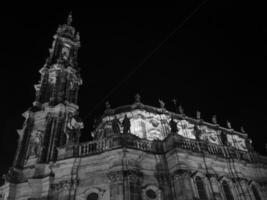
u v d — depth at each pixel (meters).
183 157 26.38
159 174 26.06
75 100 40.84
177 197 24.36
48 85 41.44
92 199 24.73
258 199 29.58
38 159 31.31
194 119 47.84
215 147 30.19
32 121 36.22
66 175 26.36
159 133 41.91
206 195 25.55
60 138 32.91
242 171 30.45
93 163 26.78
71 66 43.72
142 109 43.34
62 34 50.38
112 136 27.84
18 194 29.16
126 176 24.36
